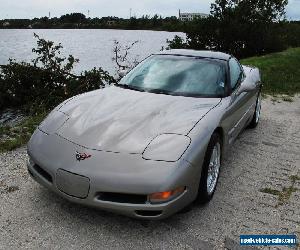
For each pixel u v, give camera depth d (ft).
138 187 10.14
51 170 10.94
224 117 13.33
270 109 27.45
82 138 11.31
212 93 14.69
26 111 30.42
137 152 10.71
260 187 14.43
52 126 12.26
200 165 11.25
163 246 10.52
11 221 11.24
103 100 13.51
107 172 10.32
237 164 16.57
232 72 16.49
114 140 11.10
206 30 74.49
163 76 15.42
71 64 33.88
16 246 10.15
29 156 12.08
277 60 56.03
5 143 17.25
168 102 13.39
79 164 10.61
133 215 10.50
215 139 12.35
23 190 13.06
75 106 13.20
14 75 32.14
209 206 12.76
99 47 170.91
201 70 15.65
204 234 11.16
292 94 33.35
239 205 12.95
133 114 12.35
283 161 17.22
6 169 14.67
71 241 10.49
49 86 33.30
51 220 11.40
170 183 10.28
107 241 10.59
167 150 10.82
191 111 12.85
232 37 74.18
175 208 10.75
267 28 75.25
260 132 21.58
